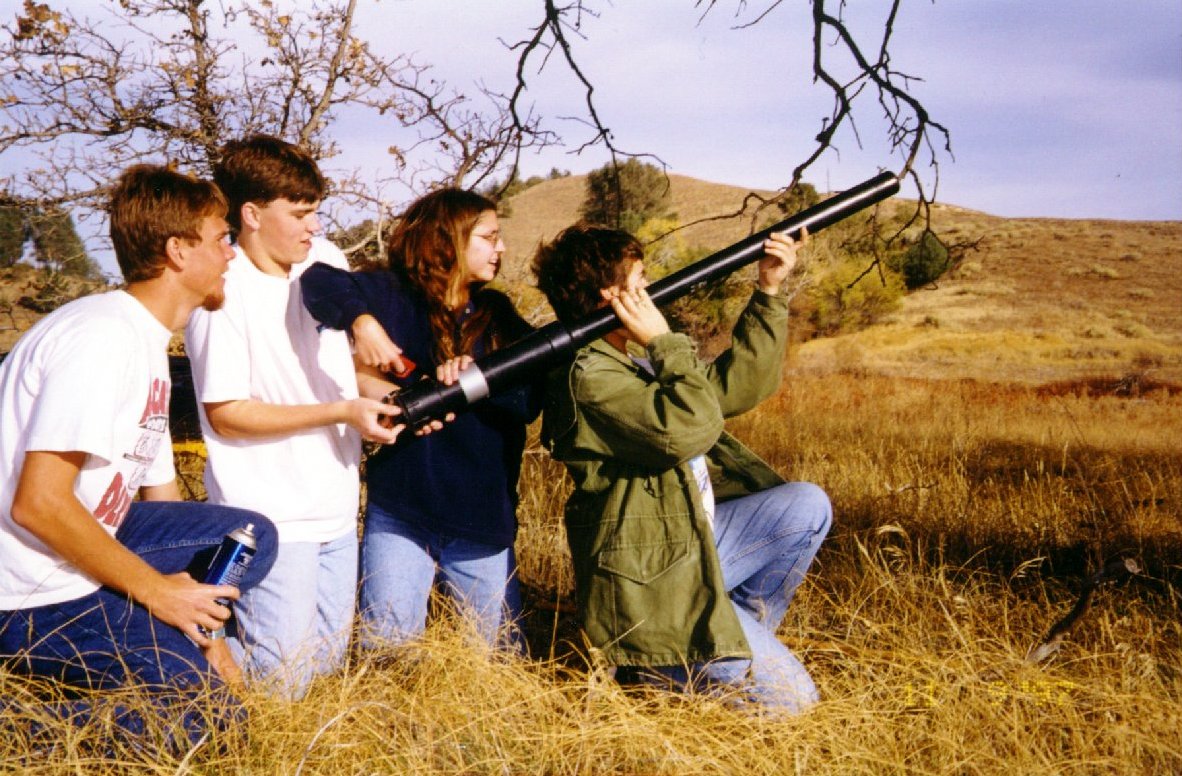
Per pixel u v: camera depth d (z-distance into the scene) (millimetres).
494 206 3223
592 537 3027
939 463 9211
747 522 3324
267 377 3113
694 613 2895
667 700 2936
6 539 2580
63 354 2533
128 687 2561
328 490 3119
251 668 2973
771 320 3154
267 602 3062
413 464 3186
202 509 2961
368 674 2980
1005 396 21281
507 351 2932
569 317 3068
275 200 3020
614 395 2900
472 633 3154
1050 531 5207
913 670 3025
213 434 3096
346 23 5727
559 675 3365
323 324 3066
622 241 3012
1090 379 26297
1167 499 6164
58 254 5695
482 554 3275
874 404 17062
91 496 2650
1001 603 3865
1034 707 2898
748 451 3377
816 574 4453
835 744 2717
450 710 2758
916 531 5340
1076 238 49062
